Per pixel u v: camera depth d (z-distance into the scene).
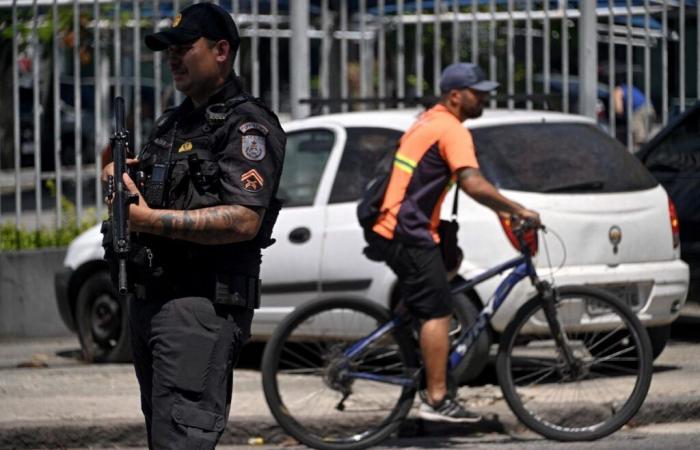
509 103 41.00
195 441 15.57
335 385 25.44
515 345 25.91
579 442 25.41
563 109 40.97
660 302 29.64
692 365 31.92
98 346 34.69
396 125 30.75
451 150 24.48
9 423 26.34
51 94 41.84
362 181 30.53
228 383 16.42
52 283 40.34
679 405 27.28
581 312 25.66
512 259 27.05
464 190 24.58
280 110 42.44
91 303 34.81
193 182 15.88
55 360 35.56
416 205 24.62
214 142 15.91
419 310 24.80
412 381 25.28
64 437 26.23
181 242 16.03
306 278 30.61
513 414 26.56
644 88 42.12
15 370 33.78
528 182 28.88
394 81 42.06
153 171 16.12
